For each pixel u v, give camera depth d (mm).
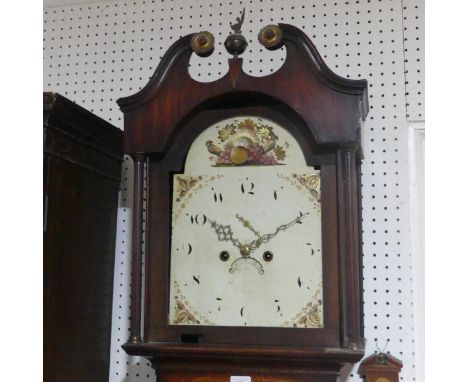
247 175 1057
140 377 1256
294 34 1017
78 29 1408
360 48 1257
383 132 1224
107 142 1206
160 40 1361
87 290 1135
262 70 1288
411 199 1198
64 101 1004
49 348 992
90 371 1138
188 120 1086
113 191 1253
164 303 1049
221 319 1025
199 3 1348
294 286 1007
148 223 1071
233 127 1076
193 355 992
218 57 1317
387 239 1192
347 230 983
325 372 972
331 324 982
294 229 1021
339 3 1277
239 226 1045
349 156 999
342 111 995
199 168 1076
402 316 1166
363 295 1181
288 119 1054
